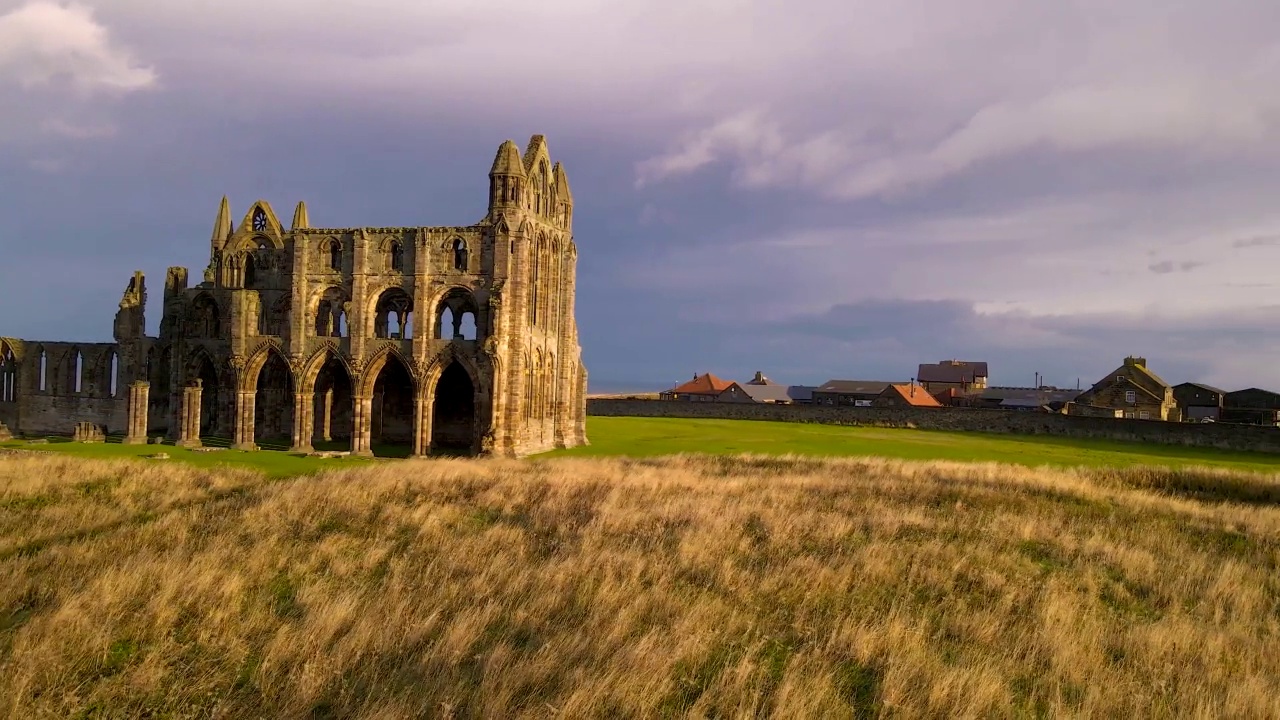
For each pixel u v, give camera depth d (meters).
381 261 63.31
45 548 26.27
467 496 33.75
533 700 15.01
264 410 71.81
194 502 34.19
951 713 14.72
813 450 64.38
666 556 23.94
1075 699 15.71
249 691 15.88
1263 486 43.56
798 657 16.95
